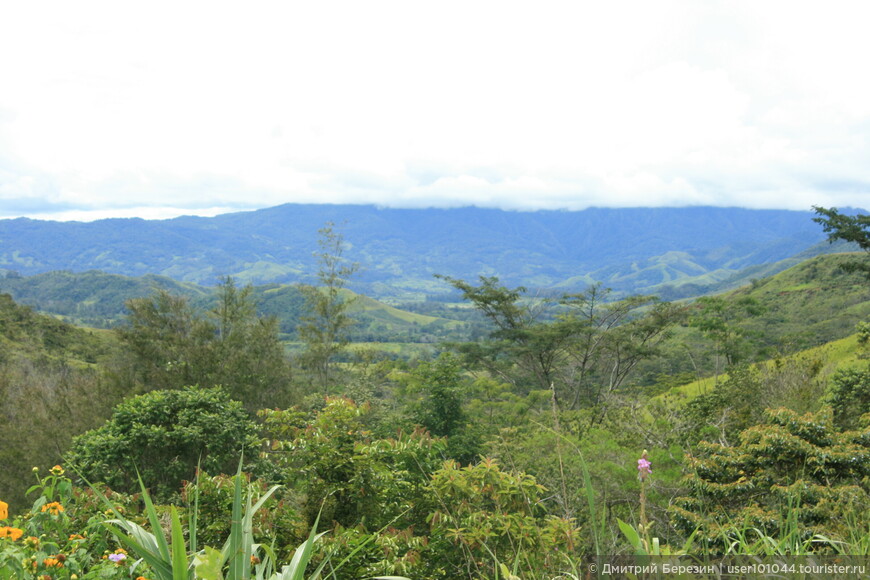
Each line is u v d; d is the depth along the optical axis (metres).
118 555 2.93
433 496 6.38
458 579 5.39
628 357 31.86
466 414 20.89
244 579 1.76
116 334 21.23
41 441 18.14
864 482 6.46
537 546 3.81
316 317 27.38
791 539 2.35
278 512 6.18
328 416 7.68
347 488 7.30
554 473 10.00
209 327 22.20
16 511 16.95
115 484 12.83
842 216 29.03
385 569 5.11
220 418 13.89
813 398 15.08
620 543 2.76
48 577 2.89
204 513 6.18
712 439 13.38
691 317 32.47
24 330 46.75
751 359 33.06
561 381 32.53
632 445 14.48
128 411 13.63
